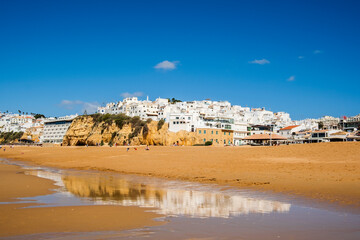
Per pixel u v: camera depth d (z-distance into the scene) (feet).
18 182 84.02
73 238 32.32
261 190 66.08
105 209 48.01
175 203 53.42
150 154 204.54
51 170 136.36
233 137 412.77
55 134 637.30
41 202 54.65
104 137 455.22
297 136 391.65
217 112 535.60
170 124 397.39
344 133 308.40
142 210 47.24
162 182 86.69
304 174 85.20
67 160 203.31
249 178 84.28
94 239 31.96
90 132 492.54
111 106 598.34
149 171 116.06
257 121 563.89
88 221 39.91
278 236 32.78
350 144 140.36
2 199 57.88
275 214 43.34
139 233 34.14
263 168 103.50
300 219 40.14
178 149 237.86
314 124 495.00
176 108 483.92
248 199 56.39
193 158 155.02
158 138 394.73
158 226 37.32
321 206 47.80
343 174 80.89
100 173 120.06
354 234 33.27
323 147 142.72
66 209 47.80
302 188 64.75
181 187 75.20
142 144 406.00
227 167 112.57
